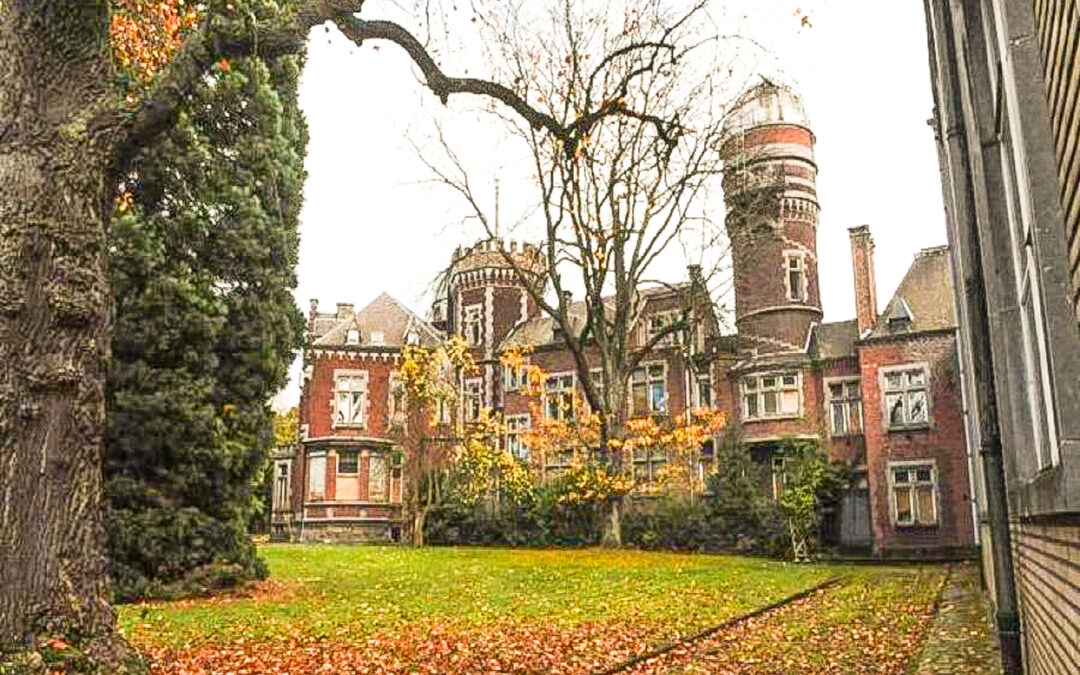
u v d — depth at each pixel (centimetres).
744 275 3331
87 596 591
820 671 874
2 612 556
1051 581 480
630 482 2666
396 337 4547
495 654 954
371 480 4272
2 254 589
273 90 1722
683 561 2438
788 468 3122
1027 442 529
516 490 3566
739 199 2903
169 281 1438
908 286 3372
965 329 1523
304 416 4416
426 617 1249
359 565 2208
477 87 865
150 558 1412
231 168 1595
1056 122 296
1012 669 739
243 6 693
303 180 1930
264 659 898
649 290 4053
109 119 637
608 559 2467
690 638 1080
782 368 3441
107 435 1399
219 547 1503
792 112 3738
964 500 3009
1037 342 435
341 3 729
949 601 1510
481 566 2198
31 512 573
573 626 1180
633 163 2548
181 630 1070
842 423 3344
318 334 4750
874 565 2662
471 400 4541
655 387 3897
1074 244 278
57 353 596
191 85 666
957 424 3072
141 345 1433
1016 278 505
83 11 639
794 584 1820
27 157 610
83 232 621
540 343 4331
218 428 1483
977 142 559
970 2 550
